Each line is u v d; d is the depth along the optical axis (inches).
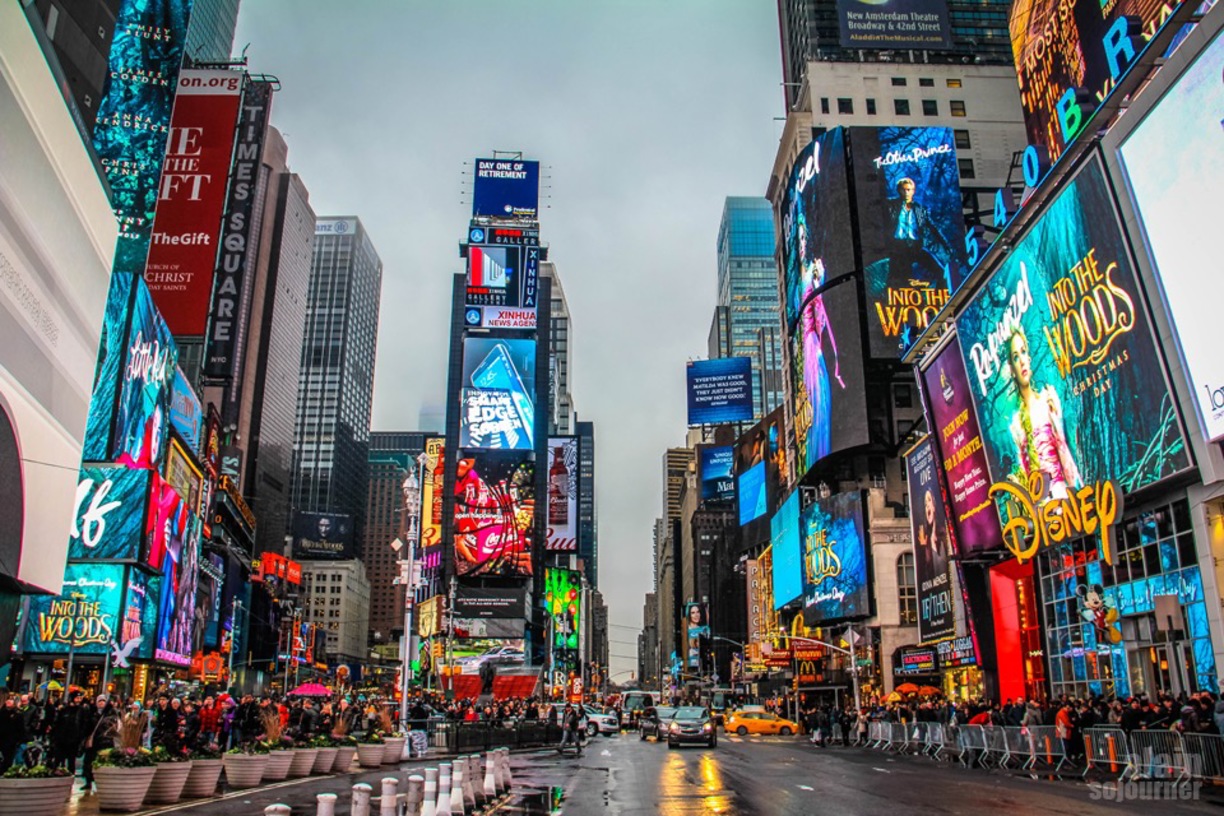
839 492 3393.2
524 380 4911.4
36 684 1963.6
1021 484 1494.8
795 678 3452.3
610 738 2412.6
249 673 4690.0
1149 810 655.1
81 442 1176.8
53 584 1115.3
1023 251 1355.8
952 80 4303.6
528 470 4798.2
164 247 2888.8
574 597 7190.0
